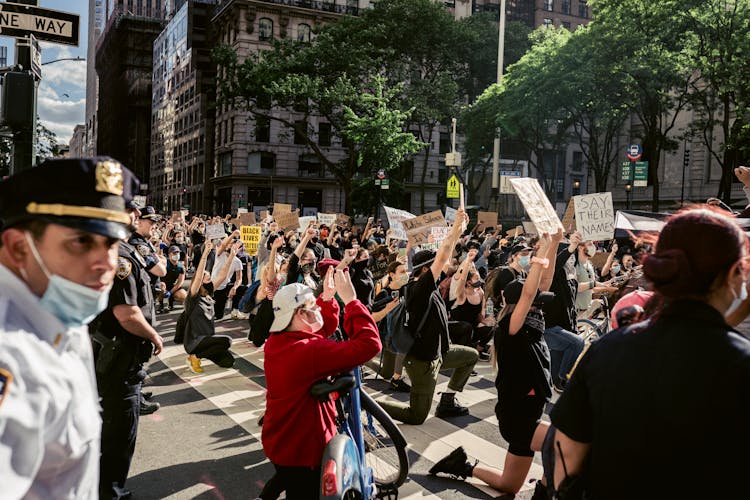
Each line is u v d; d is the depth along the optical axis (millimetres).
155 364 8508
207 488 4480
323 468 3068
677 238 1667
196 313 7711
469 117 40844
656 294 1828
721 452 1484
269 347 3299
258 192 57594
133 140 121562
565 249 6406
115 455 3803
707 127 31375
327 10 58719
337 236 18422
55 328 1351
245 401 6746
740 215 3791
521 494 4445
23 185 1353
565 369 6387
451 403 6324
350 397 3904
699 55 27609
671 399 1529
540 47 33375
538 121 35125
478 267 12852
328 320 3818
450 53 45656
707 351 1539
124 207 1469
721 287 1644
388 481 4461
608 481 1632
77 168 1376
